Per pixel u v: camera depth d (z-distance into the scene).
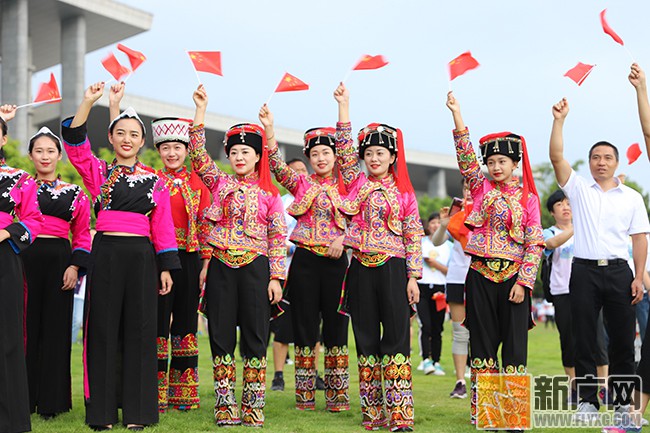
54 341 5.49
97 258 5.07
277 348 7.22
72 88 35.72
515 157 5.44
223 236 5.38
